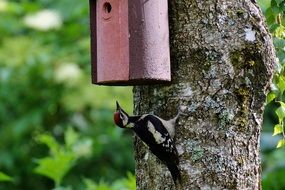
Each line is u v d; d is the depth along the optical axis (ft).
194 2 32.42
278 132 35.42
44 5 68.69
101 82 34.09
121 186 42.34
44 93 66.18
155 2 32.63
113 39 33.24
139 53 32.48
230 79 32.14
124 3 32.78
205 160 32.12
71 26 66.39
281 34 35.09
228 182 32.12
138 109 33.68
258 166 32.96
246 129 32.42
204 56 32.24
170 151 32.12
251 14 32.35
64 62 65.26
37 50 65.82
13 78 66.18
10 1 71.61
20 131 66.08
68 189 41.24
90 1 35.14
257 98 32.65
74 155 41.78
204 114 32.19
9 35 66.85
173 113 32.58
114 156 67.97
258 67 32.40
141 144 33.42
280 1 34.81
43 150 68.74
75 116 67.51
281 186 49.47
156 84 33.01
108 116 65.67
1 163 67.36
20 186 69.15
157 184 32.91
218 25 32.22
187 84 32.40
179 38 32.60
